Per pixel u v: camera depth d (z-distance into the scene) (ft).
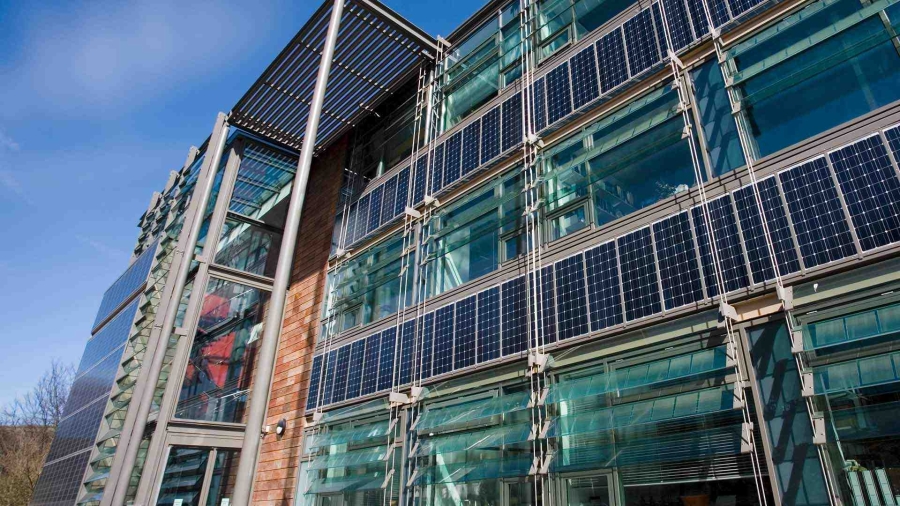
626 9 34.19
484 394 32.01
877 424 17.19
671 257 25.41
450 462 32.19
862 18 22.52
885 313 18.20
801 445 18.67
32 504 65.46
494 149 39.70
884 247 18.86
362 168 55.77
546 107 36.99
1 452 127.03
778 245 21.79
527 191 35.37
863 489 16.99
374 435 37.35
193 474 45.03
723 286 22.95
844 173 20.81
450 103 47.88
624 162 29.50
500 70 43.45
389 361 40.01
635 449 23.57
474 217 38.34
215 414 47.67
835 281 19.95
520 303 32.14
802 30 25.16
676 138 27.37
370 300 46.03
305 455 43.60
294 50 49.24
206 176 54.75
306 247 57.16
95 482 48.93
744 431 19.92
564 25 39.29
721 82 27.20
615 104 32.58
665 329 24.58
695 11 29.78
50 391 146.72
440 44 50.62
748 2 27.30
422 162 47.01
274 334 24.02
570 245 30.91
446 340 36.06
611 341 26.61
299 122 57.82
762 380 20.58
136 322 58.29
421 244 43.01
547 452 26.78
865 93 21.86
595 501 24.35
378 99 55.11
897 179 19.26
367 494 37.29
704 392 22.11
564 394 26.45
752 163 24.03
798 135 23.32
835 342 18.70
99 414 55.93
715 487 20.66
